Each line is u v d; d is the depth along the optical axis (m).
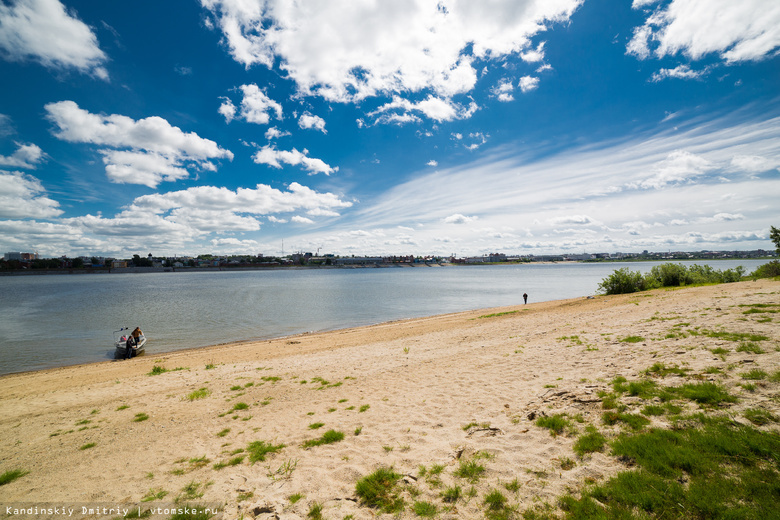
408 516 4.23
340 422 8.14
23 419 10.40
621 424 5.54
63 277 179.12
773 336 8.43
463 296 60.31
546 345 13.28
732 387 5.90
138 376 15.55
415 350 16.61
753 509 3.30
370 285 91.94
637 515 3.55
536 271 189.75
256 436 7.81
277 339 26.36
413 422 7.55
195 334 29.97
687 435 4.71
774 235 28.84
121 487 5.80
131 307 47.56
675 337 10.38
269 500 4.95
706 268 35.19
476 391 9.09
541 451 5.27
